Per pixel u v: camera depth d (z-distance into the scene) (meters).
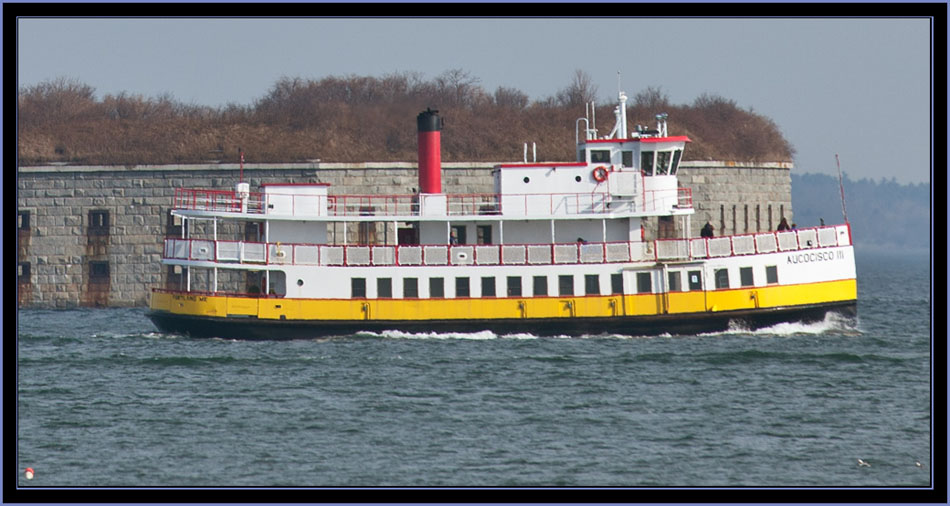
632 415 184.75
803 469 157.12
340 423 180.38
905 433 175.50
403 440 171.00
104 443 170.62
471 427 177.75
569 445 168.25
